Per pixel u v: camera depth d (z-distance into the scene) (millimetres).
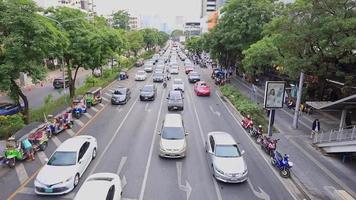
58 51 24453
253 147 21906
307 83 32469
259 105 32062
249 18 42156
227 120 28547
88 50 31891
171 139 19594
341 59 22750
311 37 23141
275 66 37188
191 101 36406
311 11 22906
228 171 16062
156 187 15617
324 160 19953
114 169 17500
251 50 35406
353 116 25484
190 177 16828
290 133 25219
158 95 39312
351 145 18516
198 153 20250
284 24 24266
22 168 17484
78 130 24469
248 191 15578
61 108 28594
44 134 20484
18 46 20234
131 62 74500
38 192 14391
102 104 33812
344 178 17516
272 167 18625
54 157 16016
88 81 42125
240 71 56062
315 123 24328
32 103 34188
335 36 22203
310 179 17250
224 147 17828
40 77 22250
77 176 15570
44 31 21359
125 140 22328
